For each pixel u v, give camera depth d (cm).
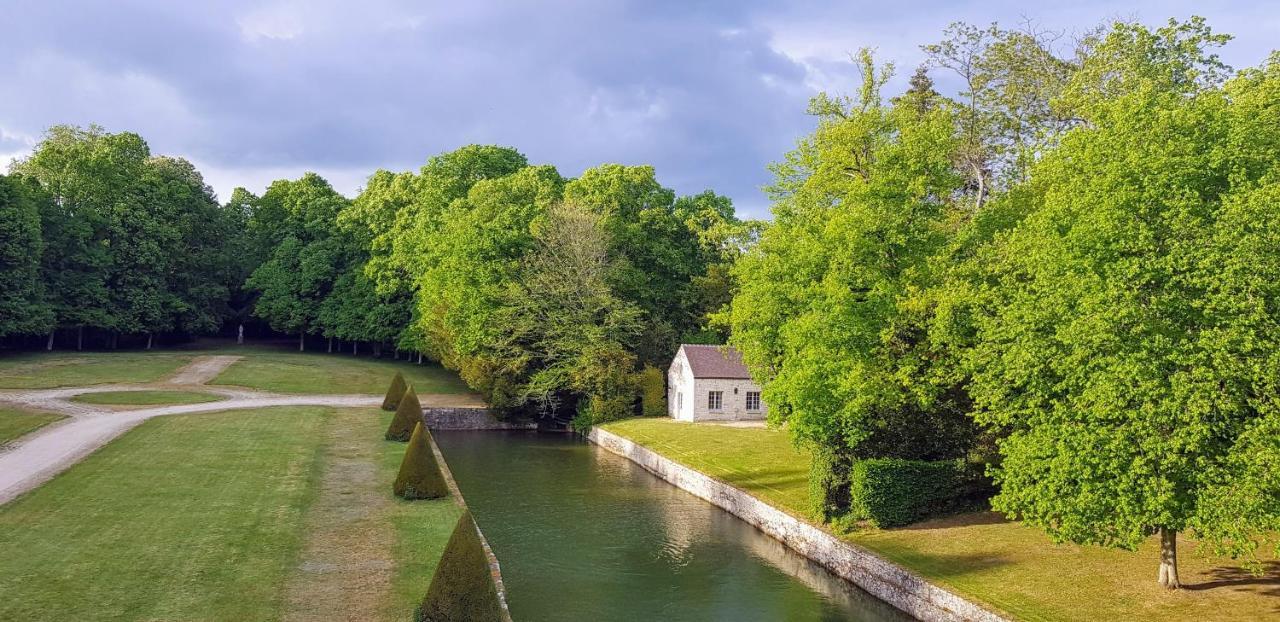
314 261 7669
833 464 2677
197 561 1970
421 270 6706
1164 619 1700
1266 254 1501
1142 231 1634
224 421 4338
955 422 2631
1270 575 1888
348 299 7675
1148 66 2856
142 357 6856
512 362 5662
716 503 3459
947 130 2652
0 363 5953
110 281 7019
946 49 3850
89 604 1653
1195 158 1667
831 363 2398
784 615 2148
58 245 6581
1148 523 1656
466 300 5722
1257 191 1469
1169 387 1592
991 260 2270
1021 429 2005
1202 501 1536
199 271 7975
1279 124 1866
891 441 2680
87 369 6050
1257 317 1466
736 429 4797
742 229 6500
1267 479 1453
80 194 6812
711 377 5375
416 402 4175
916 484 2580
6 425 3747
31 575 1802
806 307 2727
